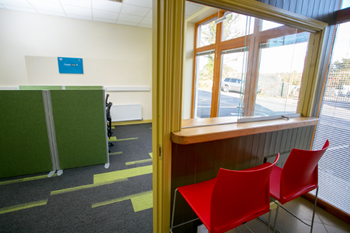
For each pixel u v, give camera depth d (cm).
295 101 187
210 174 146
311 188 137
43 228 162
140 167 281
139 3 346
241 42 338
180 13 103
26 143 242
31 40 407
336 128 180
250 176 91
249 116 158
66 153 264
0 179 238
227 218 96
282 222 176
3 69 397
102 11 384
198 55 473
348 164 171
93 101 262
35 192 213
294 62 174
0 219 171
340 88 174
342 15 175
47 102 240
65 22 425
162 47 102
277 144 183
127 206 194
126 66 502
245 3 126
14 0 333
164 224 130
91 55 461
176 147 124
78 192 216
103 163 287
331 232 165
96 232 160
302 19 156
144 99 540
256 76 154
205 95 467
